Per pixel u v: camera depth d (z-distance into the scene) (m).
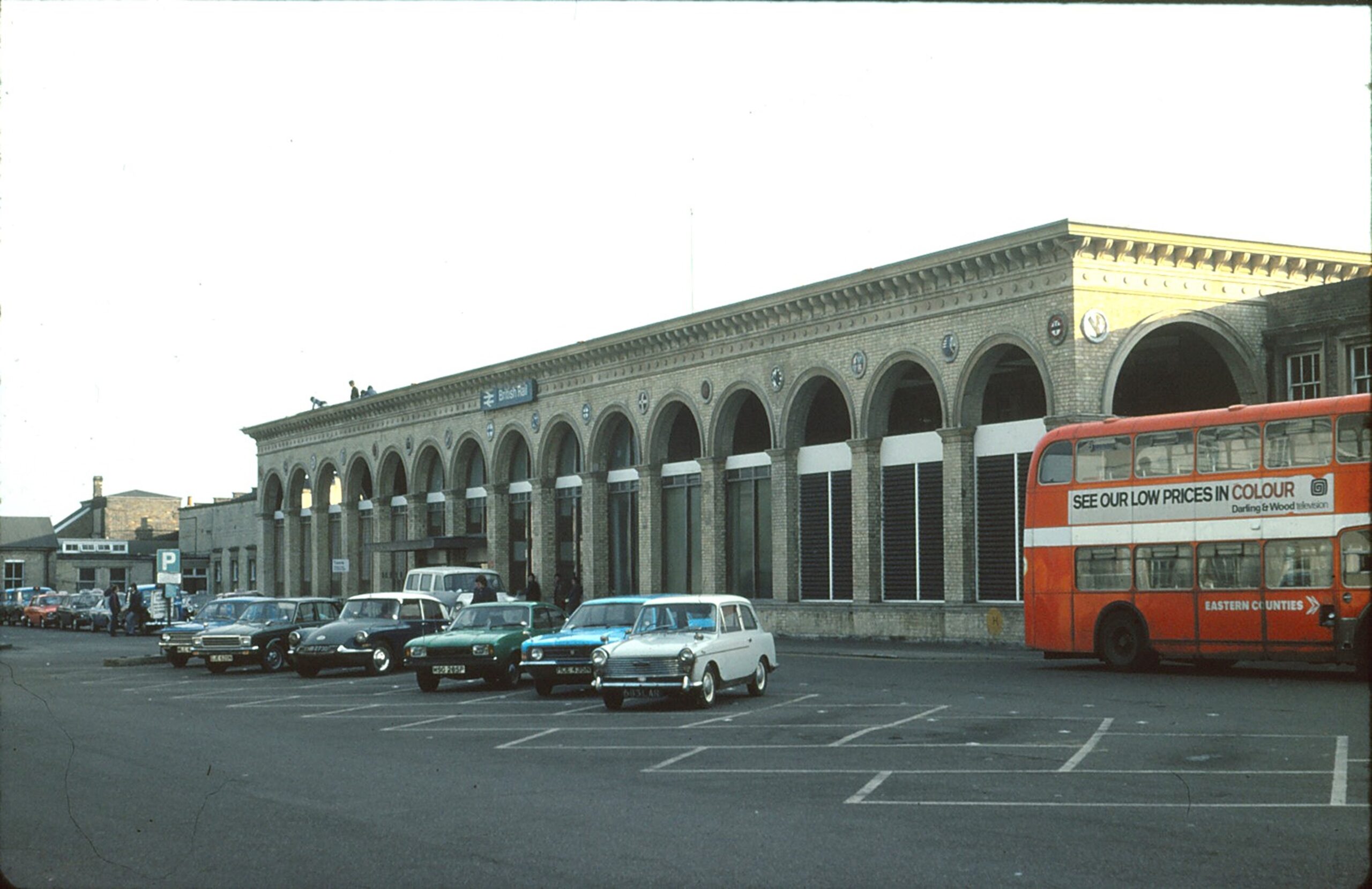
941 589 36.09
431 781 13.27
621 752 15.39
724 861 9.29
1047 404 32.38
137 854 9.73
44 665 35.91
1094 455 26.36
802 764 14.09
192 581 91.69
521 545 54.75
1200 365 34.94
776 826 10.58
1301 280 34.25
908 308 36.47
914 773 13.29
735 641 21.38
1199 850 9.46
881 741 15.89
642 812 11.32
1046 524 26.98
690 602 21.59
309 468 71.19
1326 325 32.25
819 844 9.84
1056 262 32.16
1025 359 35.16
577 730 17.75
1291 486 23.53
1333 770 13.07
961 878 8.68
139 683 28.09
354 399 67.44
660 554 46.84
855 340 38.34
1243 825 10.38
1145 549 25.36
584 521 50.25
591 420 50.06
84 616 68.62
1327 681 23.03
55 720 19.83
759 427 43.91
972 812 11.09
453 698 23.06
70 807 11.75
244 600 33.31
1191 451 24.91
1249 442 24.12
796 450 40.91
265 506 76.19
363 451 65.88
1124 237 31.84
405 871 9.09
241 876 9.00
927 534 36.53
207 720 19.78
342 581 67.44
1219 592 24.22
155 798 12.26
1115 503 25.89
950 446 35.09
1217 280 33.25
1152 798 11.67
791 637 40.38
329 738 17.20
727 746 15.69
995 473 34.53
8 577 97.38
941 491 36.19
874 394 37.72
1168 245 32.28
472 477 58.34
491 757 15.09
